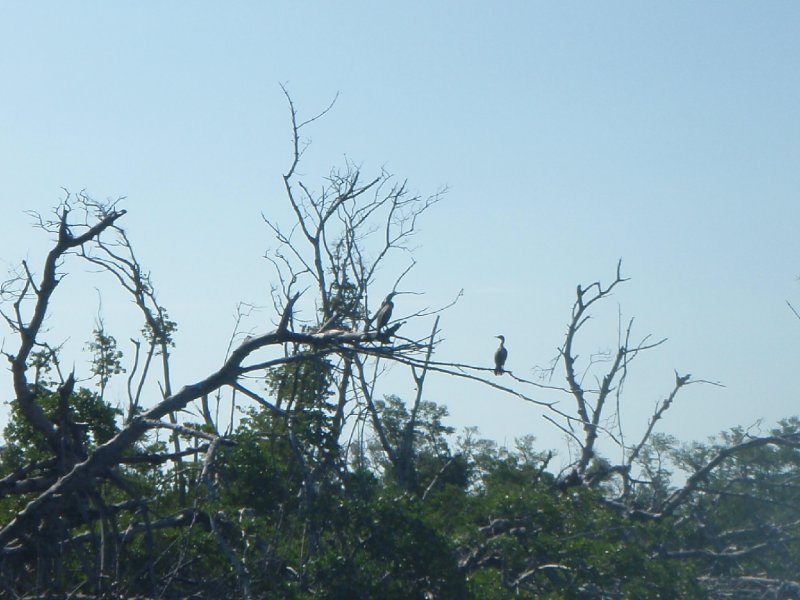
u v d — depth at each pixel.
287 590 50.12
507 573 62.75
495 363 60.50
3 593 52.19
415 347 47.91
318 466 57.03
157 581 55.66
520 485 78.12
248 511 54.91
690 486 79.75
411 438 92.50
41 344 53.19
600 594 64.56
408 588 53.50
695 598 64.06
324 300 90.62
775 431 94.69
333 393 74.62
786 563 76.38
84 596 52.44
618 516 75.44
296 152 85.31
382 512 53.91
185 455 54.91
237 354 51.72
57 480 53.28
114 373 81.56
